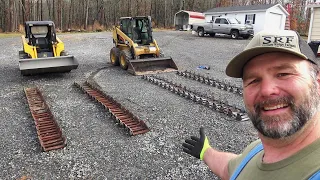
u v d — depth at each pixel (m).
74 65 10.13
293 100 1.08
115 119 6.13
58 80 9.96
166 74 10.94
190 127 5.76
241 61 1.23
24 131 5.64
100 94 8.06
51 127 5.81
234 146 4.92
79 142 5.13
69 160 4.52
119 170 4.23
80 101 7.54
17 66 12.23
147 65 11.47
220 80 9.77
